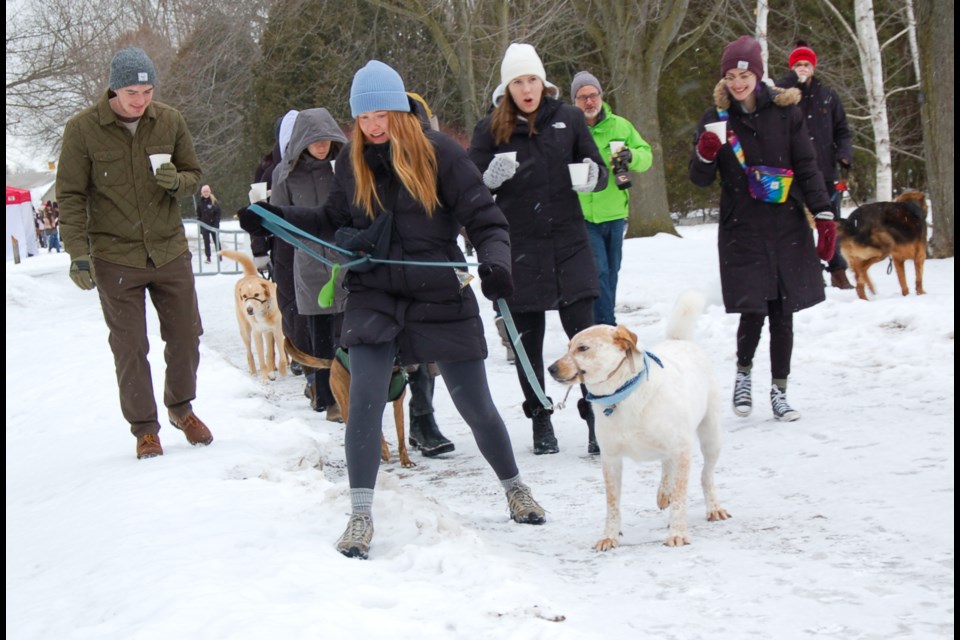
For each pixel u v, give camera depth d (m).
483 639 3.12
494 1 23.72
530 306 6.26
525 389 6.49
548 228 6.25
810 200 6.51
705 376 4.69
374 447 4.30
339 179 4.60
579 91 8.02
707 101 29.19
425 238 4.47
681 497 4.33
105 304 5.89
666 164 29.72
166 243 5.92
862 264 10.32
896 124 25.09
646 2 21.36
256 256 8.34
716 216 30.56
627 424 4.29
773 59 26.92
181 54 37.06
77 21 25.36
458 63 24.48
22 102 23.64
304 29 35.09
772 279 6.50
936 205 13.26
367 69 4.36
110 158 5.70
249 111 38.50
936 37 12.70
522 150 6.24
